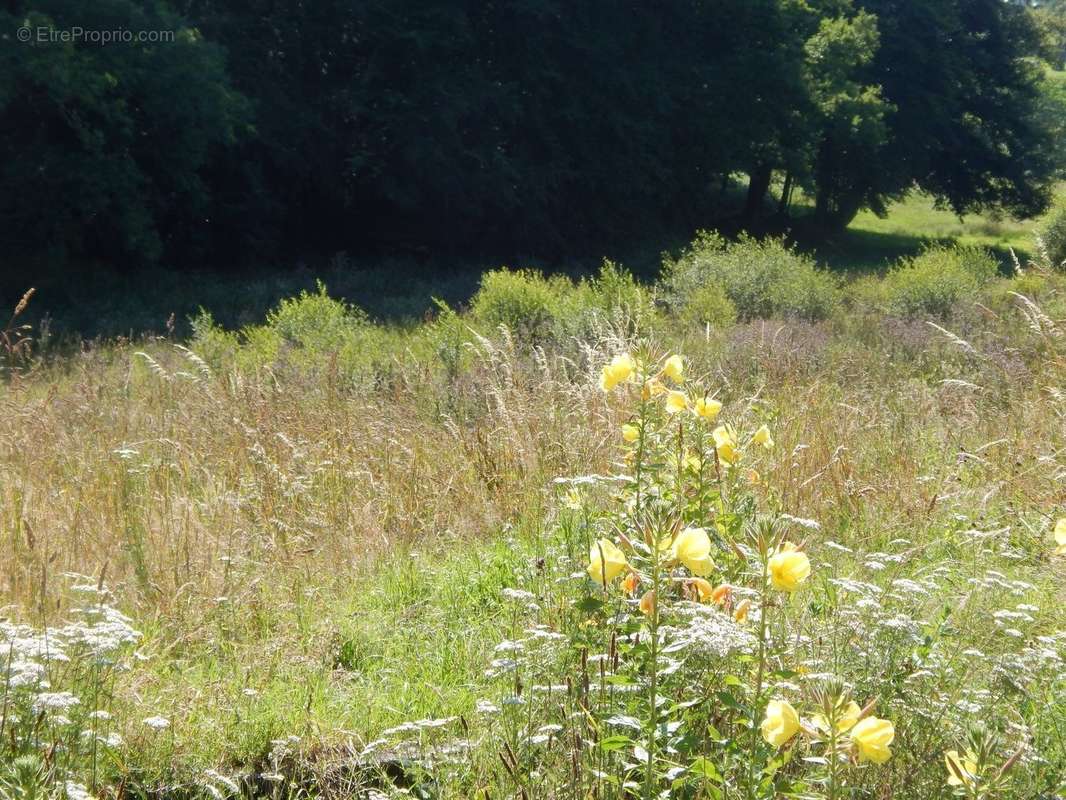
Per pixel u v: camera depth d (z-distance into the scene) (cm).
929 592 391
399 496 623
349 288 2225
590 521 419
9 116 2100
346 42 2883
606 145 3070
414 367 982
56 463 675
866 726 214
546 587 420
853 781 273
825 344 1222
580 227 3183
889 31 4378
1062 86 6862
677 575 308
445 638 434
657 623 259
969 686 326
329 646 430
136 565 486
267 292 2152
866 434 704
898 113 4406
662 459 357
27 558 454
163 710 354
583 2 2952
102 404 859
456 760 320
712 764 257
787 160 3503
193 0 2653
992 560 487
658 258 2989
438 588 494
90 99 1944
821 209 4481
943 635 342
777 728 220
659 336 1139
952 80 4438
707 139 3281
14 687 305
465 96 2717
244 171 2620
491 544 557
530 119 2939
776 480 533
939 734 293
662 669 286
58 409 832
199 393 852
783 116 3397
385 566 533
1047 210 4722
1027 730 292
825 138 4019
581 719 294
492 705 327
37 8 2000
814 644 318
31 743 289
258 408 745
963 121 4675
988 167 4694
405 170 2812
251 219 2667
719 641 258
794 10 3441
